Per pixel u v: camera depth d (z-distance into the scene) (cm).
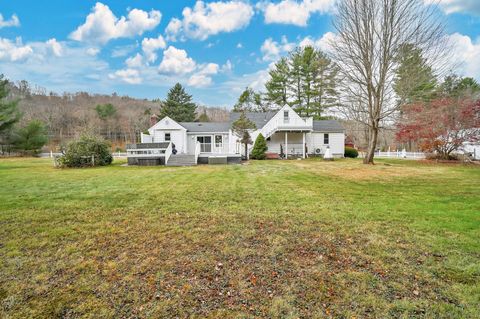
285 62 3300
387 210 551
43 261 336
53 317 233
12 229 450
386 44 1442
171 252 361
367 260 334
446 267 312
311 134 2411
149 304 250
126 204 613
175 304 250
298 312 238
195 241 398
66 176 1095
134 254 356
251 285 281
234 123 1941
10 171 1312
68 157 1522
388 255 346
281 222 482
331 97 2961
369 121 1780
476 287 271
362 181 938
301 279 292
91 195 707
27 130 2845
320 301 253
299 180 959
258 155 2048
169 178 1016
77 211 557
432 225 453
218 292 270
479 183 878
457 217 494
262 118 2506
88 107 5306
